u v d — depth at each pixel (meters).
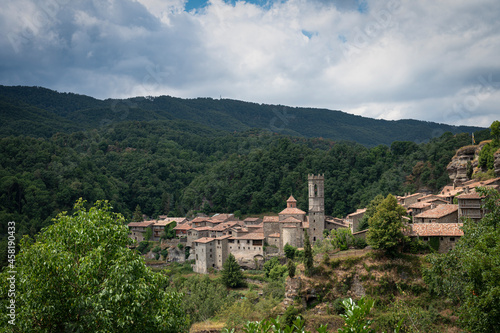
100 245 39.56
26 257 37.69
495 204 48.09
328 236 135.62
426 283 72.12
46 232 41.41
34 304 35.50
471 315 39.28
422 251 78.12
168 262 163.00
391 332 65.25
